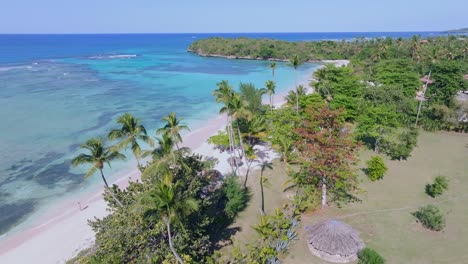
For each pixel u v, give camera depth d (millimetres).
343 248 24250
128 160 46188
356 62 109625
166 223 20484
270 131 45156
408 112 56375
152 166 24375
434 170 39688
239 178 38875
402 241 26891
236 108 36312
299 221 30000
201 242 24344
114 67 139625
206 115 67750
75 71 126375
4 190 38375
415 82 66812
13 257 27562
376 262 22953
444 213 30578
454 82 57469
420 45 114938
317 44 175500
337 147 29891
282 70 130750
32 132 57125
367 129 44156
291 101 64000
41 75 115250
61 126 60438
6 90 89625
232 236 28078
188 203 20438
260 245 26625
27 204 35656
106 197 26953
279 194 35344
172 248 20594
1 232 31078
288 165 41688
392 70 69750
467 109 51719
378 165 36406
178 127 33125
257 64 153250
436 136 51625
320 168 29703
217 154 45969
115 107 73875
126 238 21641
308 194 32656
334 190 33938
